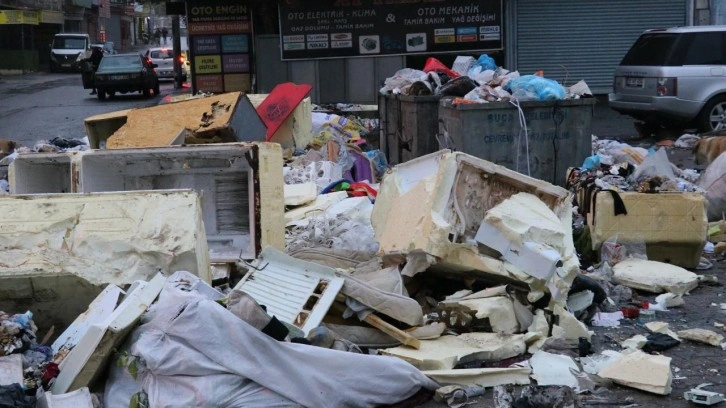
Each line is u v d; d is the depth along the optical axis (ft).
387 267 21.99
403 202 22.67
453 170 21.26
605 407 16.83
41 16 163.22
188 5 65.67
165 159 23.94
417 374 17.16
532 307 20.66
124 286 19.22
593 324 21.63
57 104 90.53
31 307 19.52
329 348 17.75
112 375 16.79
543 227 20.42
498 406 16.89
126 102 92.68
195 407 15.67
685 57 53.26
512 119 34.99
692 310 22.84
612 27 68.08
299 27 64.54
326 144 39.99
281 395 16.10
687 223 26.08
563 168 35.47
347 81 65.46
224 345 16.08
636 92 55.21
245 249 23.79
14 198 20.12
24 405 15.05
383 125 45.60
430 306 21.90
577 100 35.14
